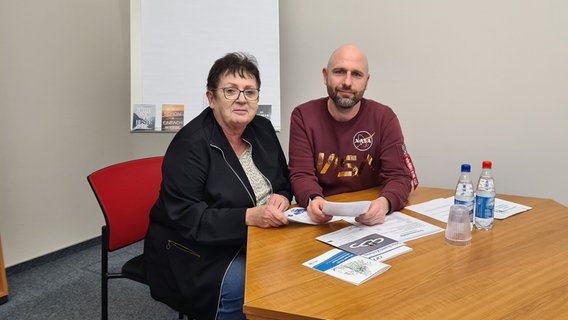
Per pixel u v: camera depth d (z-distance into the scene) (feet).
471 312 2.66
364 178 6.13
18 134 8.27
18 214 8.41
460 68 8.21
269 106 8.85
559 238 4.00
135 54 8.82
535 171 7.92
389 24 8.70
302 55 9.66
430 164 8.84
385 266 3.35
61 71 8.96
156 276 4.93
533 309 2.69
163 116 8.84
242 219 4.42
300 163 5.84
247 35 8.81
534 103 7.72
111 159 10.35
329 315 2.65
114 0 10.02
